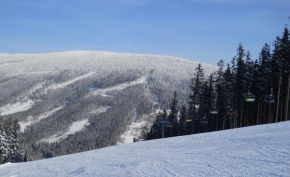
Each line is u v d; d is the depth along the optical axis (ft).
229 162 24.58
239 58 122.62
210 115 160.35
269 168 20.47
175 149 39.78
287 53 98.53
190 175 21.44
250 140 37.58
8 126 175.42
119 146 59.82
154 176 22.79
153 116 539.70
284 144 30.68
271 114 121.70
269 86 112.27
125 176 24.32
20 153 179.52
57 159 50.88
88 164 36.42
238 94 122.93
